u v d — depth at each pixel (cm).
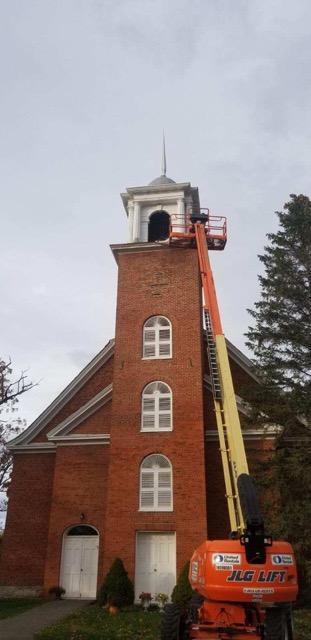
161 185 3053
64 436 2733
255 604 1192
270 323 2522
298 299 2497
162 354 2597
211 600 1195
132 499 2338
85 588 2470
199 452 2372
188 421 2436
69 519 2580
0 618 1883
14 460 2917
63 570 2509
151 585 2217
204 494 2295
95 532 2572
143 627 1636
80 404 2998
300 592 2253
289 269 2545
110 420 2736
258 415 2442
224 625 1167
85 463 2681
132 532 2284
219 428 1870
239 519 1541
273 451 2391
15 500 2830
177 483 2333
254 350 2530
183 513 2278
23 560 2697
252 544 1162
